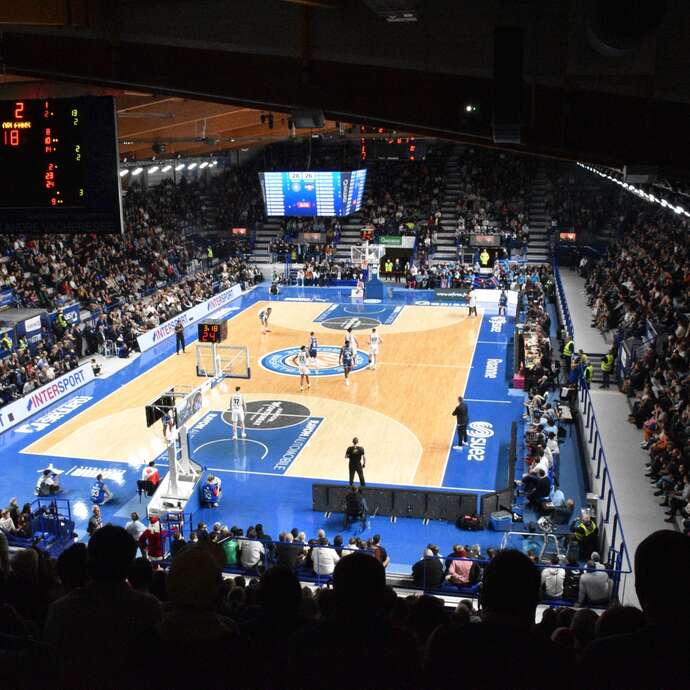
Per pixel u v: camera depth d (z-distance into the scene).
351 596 3.18
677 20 8.75
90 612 3.61
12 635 3.88
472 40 9.80
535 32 9.28
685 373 25.72
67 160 12.78
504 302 46.81
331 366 37.16
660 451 21.25
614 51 8.20
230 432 29.00
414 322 45.97
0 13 10.62
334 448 27.38
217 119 46.09
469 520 21.55
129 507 23.42
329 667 3.12
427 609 5.73
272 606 4.12
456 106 10.18
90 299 42.94
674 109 9.15
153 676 3.15
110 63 11.59
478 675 2.99
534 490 21.89
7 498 24.30
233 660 3.17
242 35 10.87
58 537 20.70
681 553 3.07
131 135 38.41
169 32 11.18
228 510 23.14
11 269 40.81
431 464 25.97
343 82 10.62
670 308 31.44
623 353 30.19
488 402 31.73
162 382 35.28
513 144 10.12
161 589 8.42
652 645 3.00
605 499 20.30
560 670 2.99
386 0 8.41
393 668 3.10
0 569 5.75
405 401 32.03
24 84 15.77
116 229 12.88
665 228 46.69
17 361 32.81
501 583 3.13
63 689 3.45
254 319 47.59
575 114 9.44
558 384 32.50
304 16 10.53
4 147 12.91
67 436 29.06
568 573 15.79
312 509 23.11
